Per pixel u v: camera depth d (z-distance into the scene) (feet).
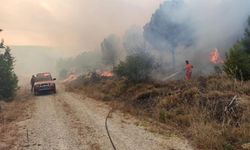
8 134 36.86
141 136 32.91
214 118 34.81
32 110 55.47
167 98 45.70
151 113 44.55
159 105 44.88
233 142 28.30
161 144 29.55
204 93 42.93
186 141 30.27
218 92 40.50
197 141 29.45
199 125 32.24
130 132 34.96
